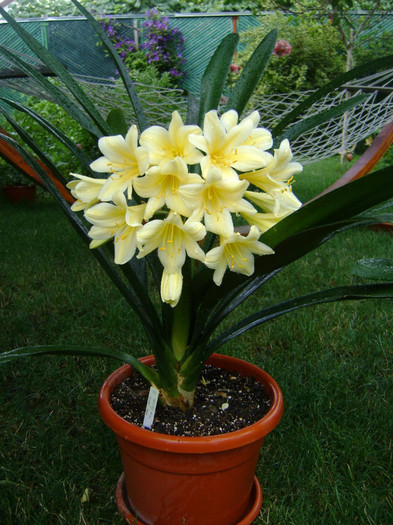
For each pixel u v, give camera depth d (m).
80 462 0.88
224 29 4.90
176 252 0.56
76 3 0.75
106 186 0.55
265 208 0.61
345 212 0.55
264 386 0.80
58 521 0.77
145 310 0.68
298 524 0.76
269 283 1.60
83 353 0.70
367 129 2.42
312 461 0.87
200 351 0.71
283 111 2.39
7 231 2.33
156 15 4.85
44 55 0.70
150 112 2.19
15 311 1.45
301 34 4.25
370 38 3.89
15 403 1.03
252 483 0.78
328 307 1.42
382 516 0.78
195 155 0.55
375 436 0.94
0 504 0.79
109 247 0.68
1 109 0.65
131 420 0.73
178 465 0.66
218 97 0.75
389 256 1.85
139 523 0.74
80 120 0.68
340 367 1.12
